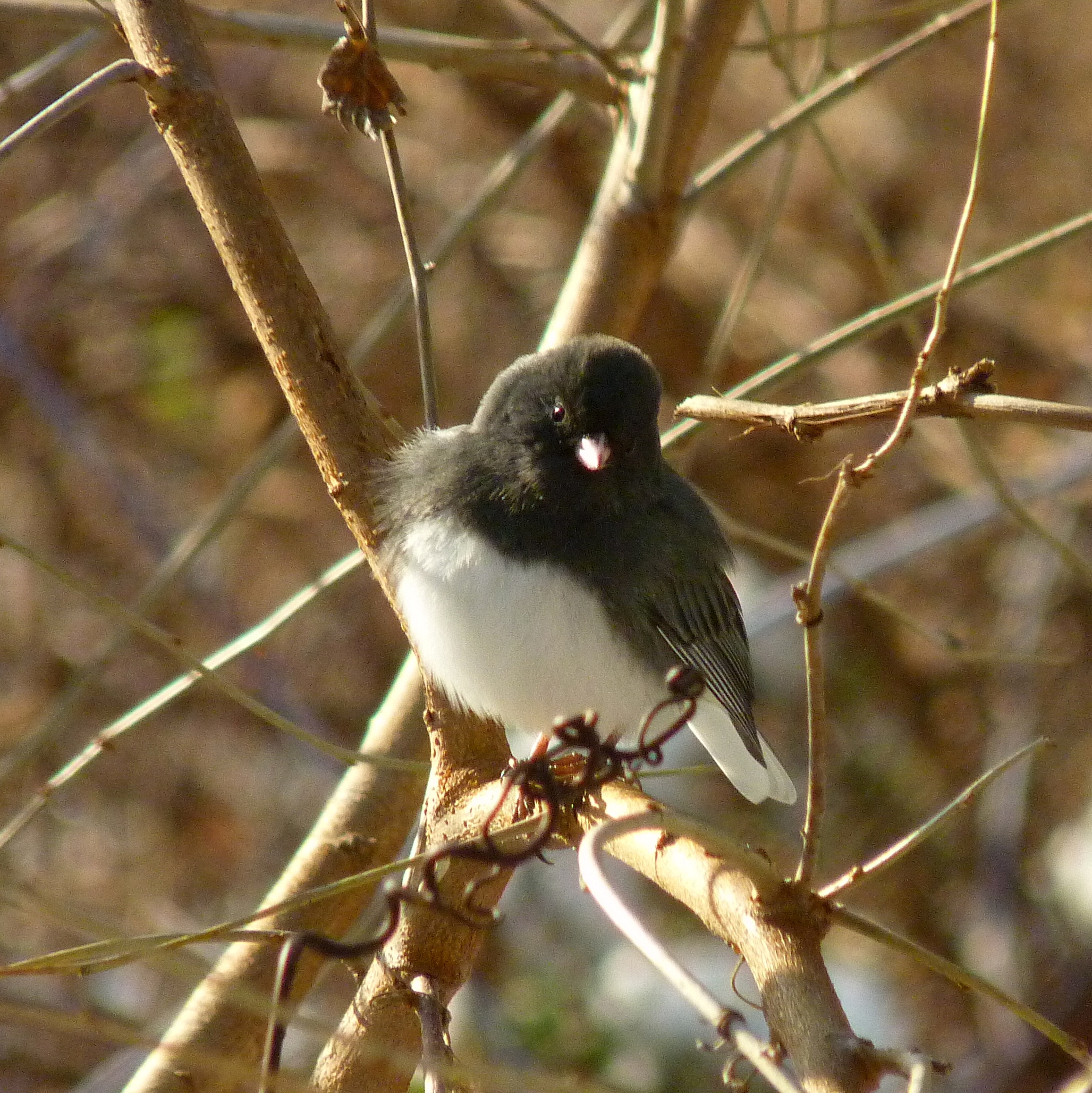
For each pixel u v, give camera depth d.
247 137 12.59
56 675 11.94
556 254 12.51
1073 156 12.59
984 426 12.27
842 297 12.46
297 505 12.34
